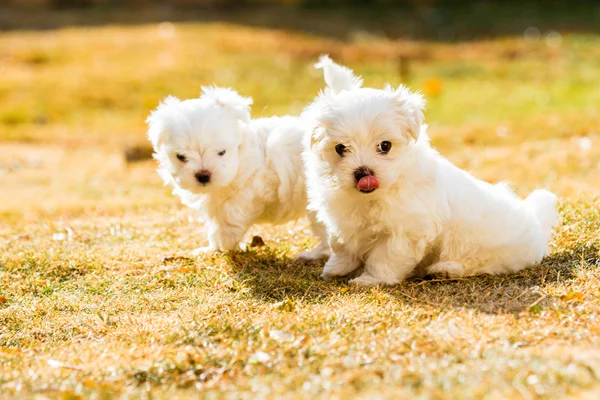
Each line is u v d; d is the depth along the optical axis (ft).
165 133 20.79
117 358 14.75
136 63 70.54
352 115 16.89
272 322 15.87
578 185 28.76
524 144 38.88
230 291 18.97
